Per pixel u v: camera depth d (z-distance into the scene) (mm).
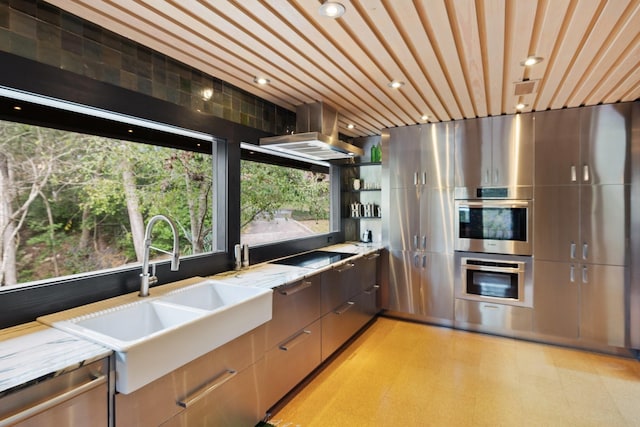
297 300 2533
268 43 2006
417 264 4059
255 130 3014
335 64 2303
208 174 2787
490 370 2902
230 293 2291
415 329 3898
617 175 3154
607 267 3211
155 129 2320
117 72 1938
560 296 3398
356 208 4785
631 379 2752
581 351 3291
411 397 2490
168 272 2299
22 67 1548
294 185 3986
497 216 3639
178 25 1810
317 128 3121
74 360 1208
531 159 3477
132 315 1821
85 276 1859
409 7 1639
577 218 3311
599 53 2133
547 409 2336
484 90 2809
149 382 1371
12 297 1550
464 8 1640
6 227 1649
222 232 2766
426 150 3977
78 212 1948
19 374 1105
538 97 3006
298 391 2582
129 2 1598
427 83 2633
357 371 2893
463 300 3836
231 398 1872
